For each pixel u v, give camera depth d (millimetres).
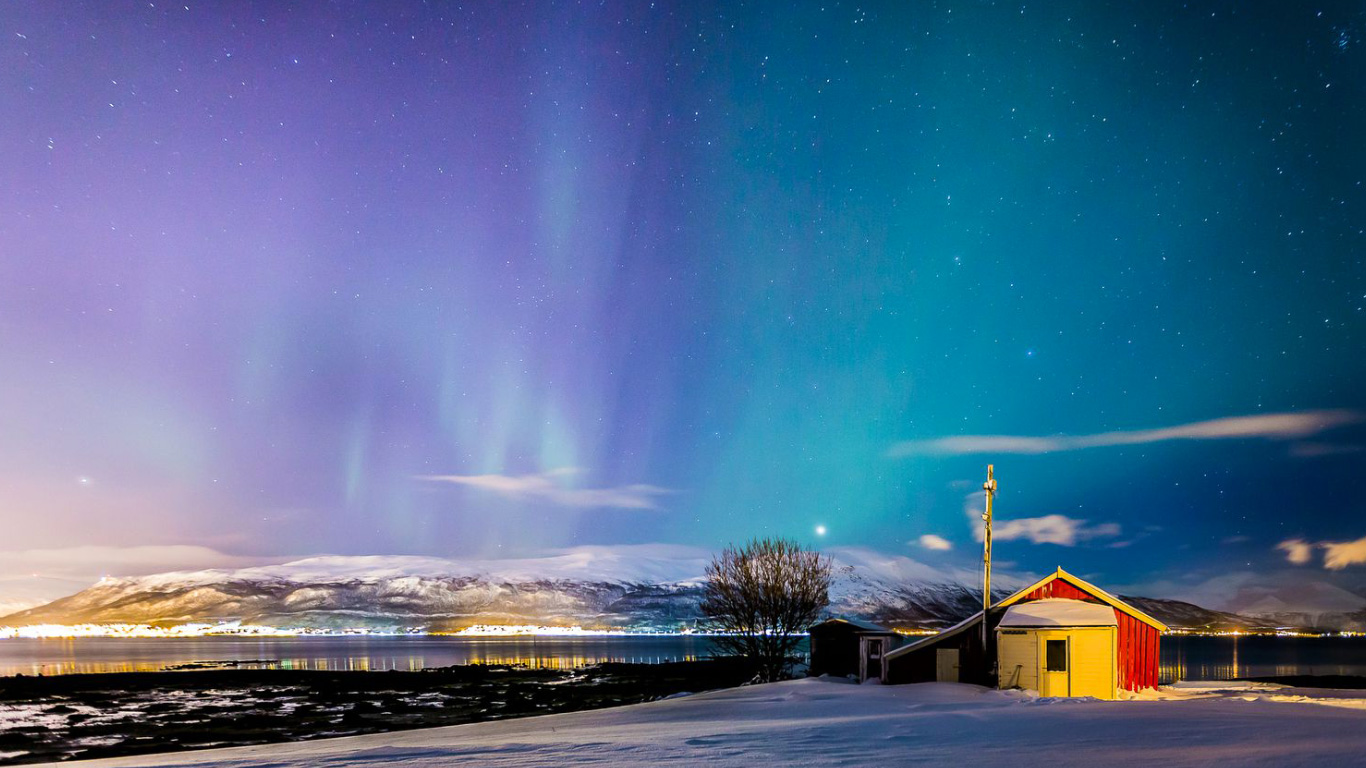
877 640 45844
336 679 88188
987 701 29266
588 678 85875
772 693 37094
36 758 33031
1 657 175375
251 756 20797
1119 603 37719
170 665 136750
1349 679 65938
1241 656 168500
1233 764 12461
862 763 14531
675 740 19781
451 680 85625
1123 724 19250
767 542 49719
